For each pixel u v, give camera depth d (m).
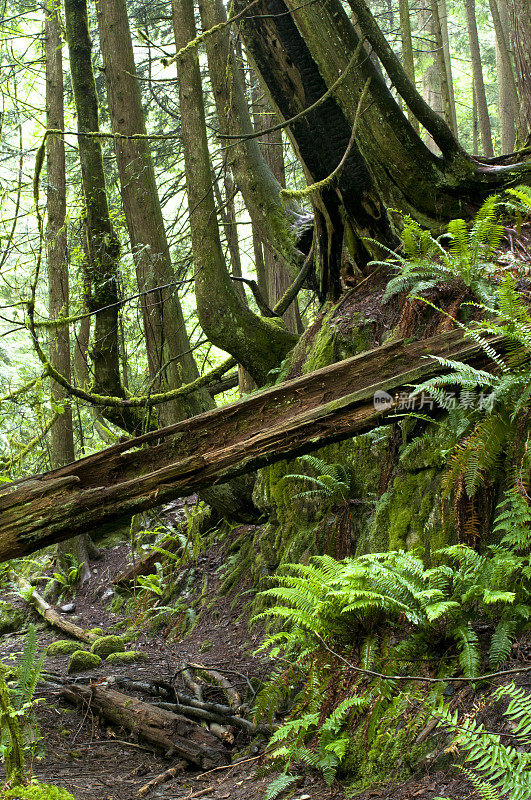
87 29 8.79
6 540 3.50
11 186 9.41
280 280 11.26
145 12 11.04
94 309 8.79
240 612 6.63
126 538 10.68
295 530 6.23
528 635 3.06
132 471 3.85
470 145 20.88
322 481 5.50
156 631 7.47
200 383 7.82
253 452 3.81
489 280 4.41
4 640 8.42
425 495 4.37
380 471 5.21
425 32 16.00
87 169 8.77
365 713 3.35
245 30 6.38
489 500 3.71
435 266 4.50
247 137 5.68
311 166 6.60
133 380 10.92
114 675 5.83
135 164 8.08
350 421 3.88
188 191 6.83
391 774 2.92
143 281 8.12
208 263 6.89
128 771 4.06
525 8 7.06
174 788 3.73
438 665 3.24
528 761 2.19
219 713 4.55
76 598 9.48
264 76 6.54
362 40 5.32
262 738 4.09
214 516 8.82
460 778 2.62
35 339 6.73
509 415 3.56
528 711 2.36
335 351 6.14
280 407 4.00
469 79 22.62
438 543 3.98
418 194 5.80
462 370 3.57
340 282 6.96
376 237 6.56
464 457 3.57
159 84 10.94
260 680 4.80
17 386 10.07
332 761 3.14
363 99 5.65
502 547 3.41
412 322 4.98
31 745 3.94
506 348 3.77
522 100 7.28
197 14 10.75
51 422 7.82
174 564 8.49
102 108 11.32
